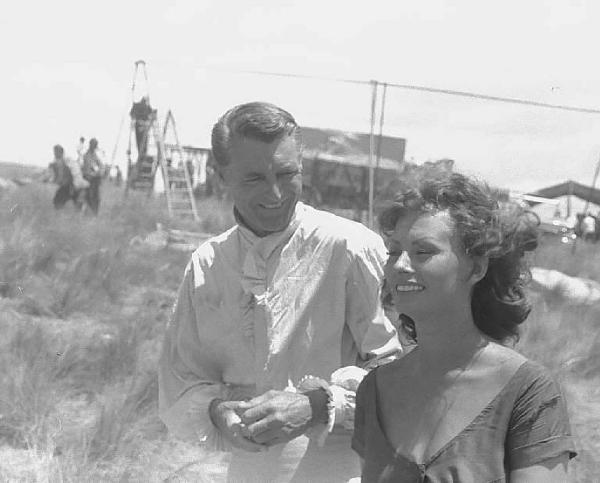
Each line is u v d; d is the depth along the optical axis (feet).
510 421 6.72
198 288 10.01
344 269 9.70
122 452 17.72
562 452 6.66
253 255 9.81
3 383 20.25
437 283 6.89
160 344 26.32
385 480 6.96
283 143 9.51
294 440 9.75
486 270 7.04
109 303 32.55
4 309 28.96
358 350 9.97
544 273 44.96
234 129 9.52
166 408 10.35
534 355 27.78
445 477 6.68
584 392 25.63
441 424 6.82
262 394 9.86
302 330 9.81
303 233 9.78
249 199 9.61
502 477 6.67
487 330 7.22
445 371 6.95
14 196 52.26
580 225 66.28
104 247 43.42
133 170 69.31
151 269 38.93
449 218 6.91
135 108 67.82
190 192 65.82
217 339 10.06
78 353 23.58
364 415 7.38
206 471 17.08
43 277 33.53
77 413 20.33
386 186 7.29
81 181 58.39
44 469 16.55
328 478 9.71
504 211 6.98
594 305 39.11
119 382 22.48
